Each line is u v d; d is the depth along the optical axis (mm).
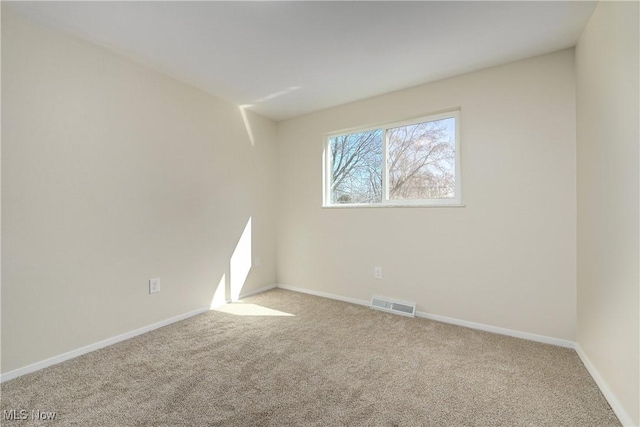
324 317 2695
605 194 1526
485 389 1594
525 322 2236
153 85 2416
